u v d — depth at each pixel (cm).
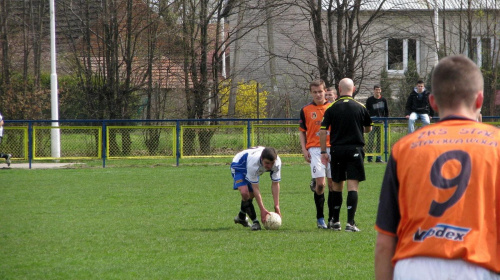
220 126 6444
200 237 2719
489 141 937
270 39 8844
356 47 7606
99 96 7706
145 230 2909
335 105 2786
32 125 6316
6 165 6391
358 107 2769
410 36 8100
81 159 6359
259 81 9950
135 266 2159
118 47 7681
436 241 905
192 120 6425
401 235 952
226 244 2553
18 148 6250
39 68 7862
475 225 904
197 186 4747
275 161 2834
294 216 3366
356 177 2795
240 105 8700
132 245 2545
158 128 6397
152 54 7650
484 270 892
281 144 6444
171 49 7700
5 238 2702
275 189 2938
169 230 2912
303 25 9450
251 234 2794
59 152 6300
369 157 6519
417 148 955
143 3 7588
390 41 9106
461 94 964
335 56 7769
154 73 7744
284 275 2008
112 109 7712
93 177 5400
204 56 7675
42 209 3594
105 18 7556
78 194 4278
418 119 6359
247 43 10000
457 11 8906
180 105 7862
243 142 6431
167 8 7612
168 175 5553
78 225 3044
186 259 2273
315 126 3005
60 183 4944
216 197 4138
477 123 962
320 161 2975
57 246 2527
